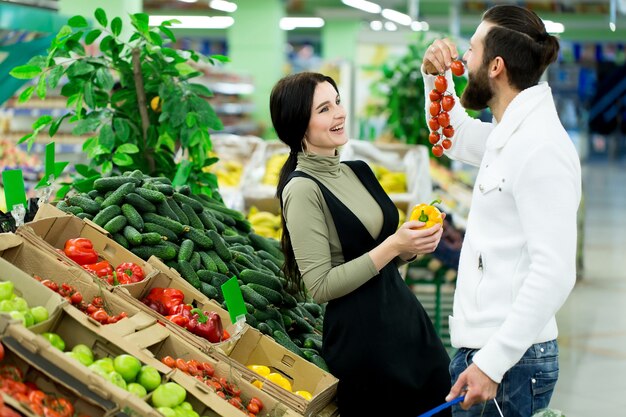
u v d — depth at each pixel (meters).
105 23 4.30
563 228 2.39
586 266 10.34
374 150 7.29
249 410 2.76
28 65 4.19
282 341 3.38
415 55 8.66
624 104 36.16
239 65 20.67
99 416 2.32
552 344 2.62
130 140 4.52
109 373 2.45
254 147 8.12
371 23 25.62
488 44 2.61
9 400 2.11
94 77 4.31
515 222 2.51
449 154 3.22
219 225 4.03
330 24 25.47
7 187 3.22
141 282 3.18
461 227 6.80
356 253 3.12
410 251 2.98
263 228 6.05
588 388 5.89
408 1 19.86
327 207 3.10
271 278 3.67
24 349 2.27
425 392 3.16
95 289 2.90
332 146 3.18
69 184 4.31
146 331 2.77
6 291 2.50
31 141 4.41
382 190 3.28
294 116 3.14
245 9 20.53
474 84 2.67
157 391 2.51
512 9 2.63
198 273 3.50
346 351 3.10
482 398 2.46
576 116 32.50
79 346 2.54
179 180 4.38
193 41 34.88
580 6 20.98
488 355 2.44
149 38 4.36
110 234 3.40
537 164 2.42
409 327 3.15
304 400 2.81
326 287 3.02
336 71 12.12
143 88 4.47
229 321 3.26
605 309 8.16
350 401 3.13
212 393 2.60
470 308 2.61
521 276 2.51
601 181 22.08
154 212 3.65
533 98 2.54
